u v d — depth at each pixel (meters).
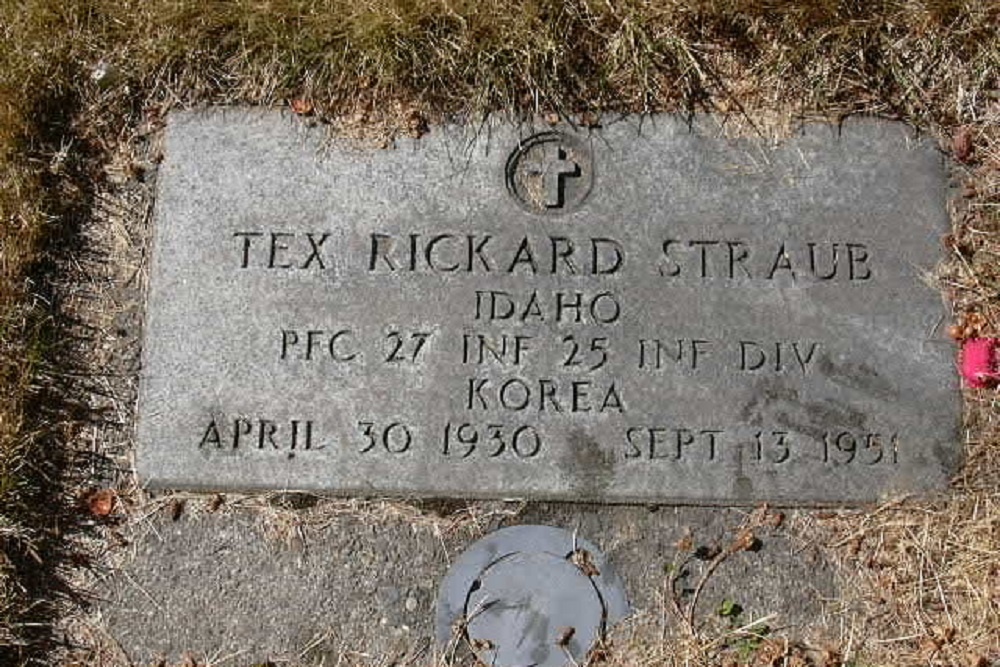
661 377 1.26
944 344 1.28
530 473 1.25
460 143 1.31
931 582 1.25
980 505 1.26
